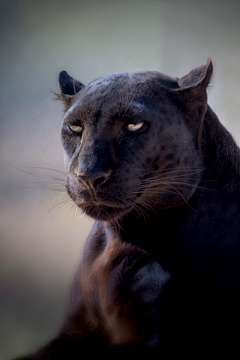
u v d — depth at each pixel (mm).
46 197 14500
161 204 6246
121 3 22016
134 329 6316
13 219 13766
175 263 6340
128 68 20516
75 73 20500
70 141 6336
